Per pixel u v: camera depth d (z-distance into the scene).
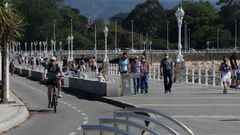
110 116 24.98
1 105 29.42
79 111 27.91
